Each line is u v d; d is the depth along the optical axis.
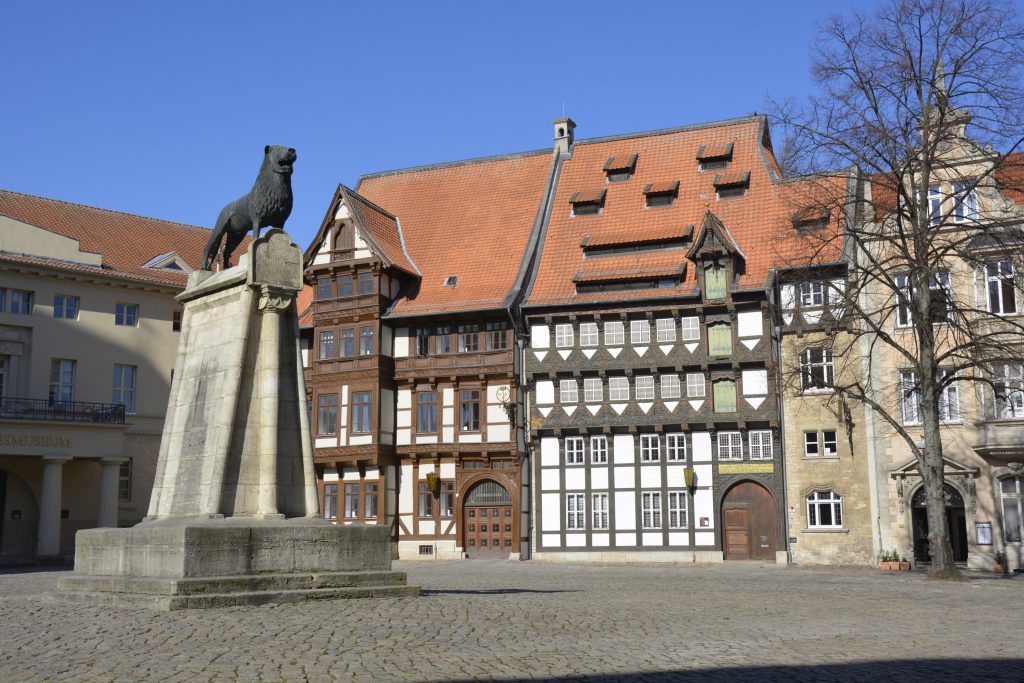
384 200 52.47
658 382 42.00
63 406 44.59
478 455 44.31
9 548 43.19
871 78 29.67
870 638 13.31
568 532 42.53
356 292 46.22
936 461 29.11
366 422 45.19
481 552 44.28
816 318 39.53
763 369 40.47
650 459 41.94
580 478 42.75
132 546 15.74
